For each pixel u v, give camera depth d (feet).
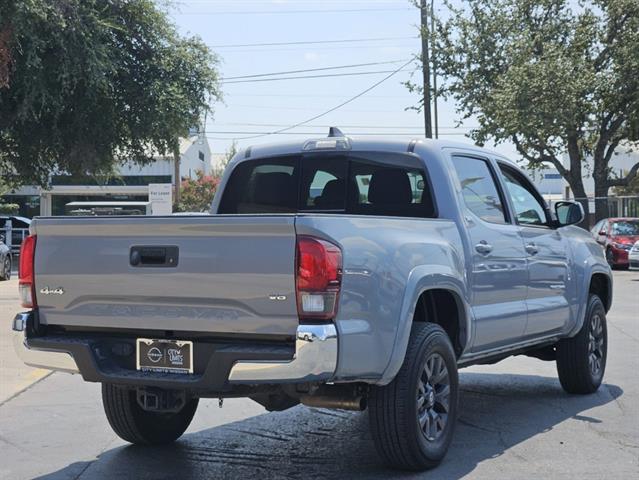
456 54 108.27
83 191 183.52
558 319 23.68
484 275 20.03
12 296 56.70
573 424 21.88
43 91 75.87
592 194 174.60
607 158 107.86
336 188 22.15
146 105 87.30
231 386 15.55
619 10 99.45
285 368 14.49
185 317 15.58
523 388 26.96
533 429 21.38
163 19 88.48
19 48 71.26
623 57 97.91
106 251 16.33
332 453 19.56
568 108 96.53
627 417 22.63
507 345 21.52
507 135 100.63
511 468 17.88
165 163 185.47
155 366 16.05
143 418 19.80
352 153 21.77
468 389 26.84
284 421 23.00
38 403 25.49
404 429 16.75
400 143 20.84
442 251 18.28
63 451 20.10
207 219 15.11
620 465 18.04
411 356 16.88
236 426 22.50
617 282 66.69
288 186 22.88
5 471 18.44
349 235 15.42
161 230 15.64
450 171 20.22
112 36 85.05
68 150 90.58
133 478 17.80
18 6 67.77
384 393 16.76
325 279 14.57
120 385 16.53
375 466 18.29
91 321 16.69
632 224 84.33
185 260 15.46
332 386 16.87
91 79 77.56
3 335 37.42
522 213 23.68
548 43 101.40
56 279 16.96
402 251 16.78
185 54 89.81
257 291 14.85
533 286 22.47
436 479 17.15
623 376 28.66
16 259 99.14
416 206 20.35
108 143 91.97
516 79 96.99
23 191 184.85
